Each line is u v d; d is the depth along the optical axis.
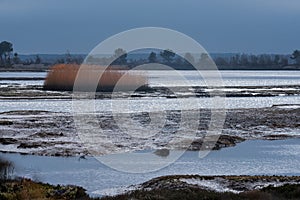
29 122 77.56
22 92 147.50
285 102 128.75
